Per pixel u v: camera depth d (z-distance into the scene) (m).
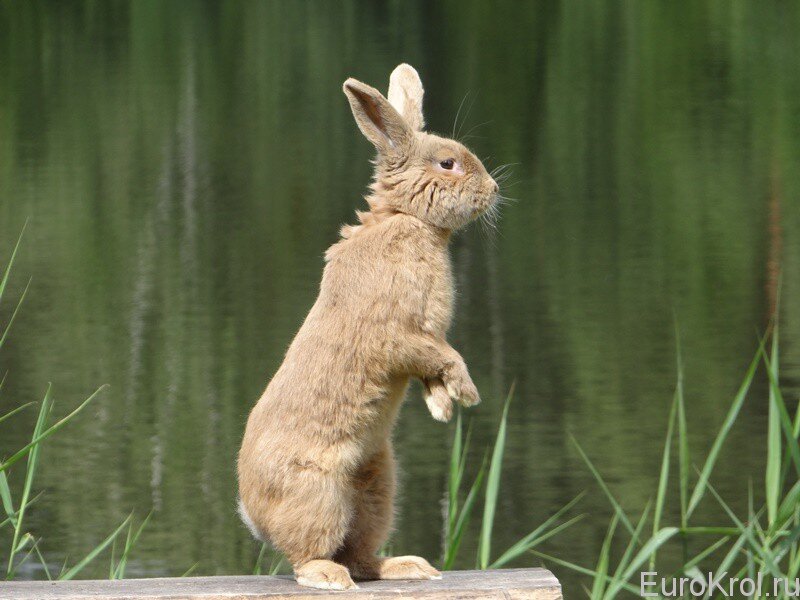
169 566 26.80
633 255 53.00
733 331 43.31
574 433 34.25
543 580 10.66
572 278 50.22
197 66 86.25
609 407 36.25
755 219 57.44
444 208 11.12
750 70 84.44
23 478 31.75
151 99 78.75
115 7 104.81
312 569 10.47
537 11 103.69
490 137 71.81
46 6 104.94
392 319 10.70
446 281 11.09
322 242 55.12
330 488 10.52
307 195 62.34
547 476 31.56
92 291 48.31
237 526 28.98
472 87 80.50
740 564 26.42
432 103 76.88
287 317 45.28
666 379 38.59
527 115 76.06
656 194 62.19
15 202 59.53
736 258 52.16
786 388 37.56
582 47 91.06
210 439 34.94
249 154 69.38
